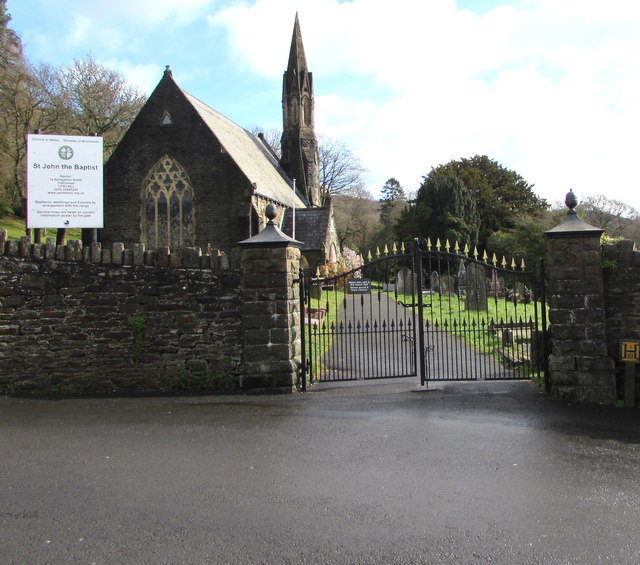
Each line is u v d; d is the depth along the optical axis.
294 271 8.20
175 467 4.96
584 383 7.14
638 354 6.93
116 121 40.09
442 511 4.01
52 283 8.12
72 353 8.10
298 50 41.28
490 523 3.82
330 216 30.77
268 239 7.88
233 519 3.92
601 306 7.17
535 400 7.27
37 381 8.07
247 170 28.20
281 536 3.66
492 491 4.36
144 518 3.94
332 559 3.38
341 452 5.32
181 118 26.77
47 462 5.12
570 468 4.84
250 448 5.47
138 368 8.11
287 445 5.54
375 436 5.81
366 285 8.54
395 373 9.24
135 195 27.02
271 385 7.88
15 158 35.91
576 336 7.20
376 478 4.65
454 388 8.00
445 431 5.96
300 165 41.03
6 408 7.15
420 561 3.35
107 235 27.09
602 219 43.31
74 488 4.50
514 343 11.02
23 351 8.09
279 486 4.50
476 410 6.82
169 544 3.57
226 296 8.07
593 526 3.77
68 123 37.44
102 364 8.10
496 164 50.31
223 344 8.07
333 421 6.39
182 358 8.10
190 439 5.77
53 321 8.12
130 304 8.12
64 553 3.46
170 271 8.12
